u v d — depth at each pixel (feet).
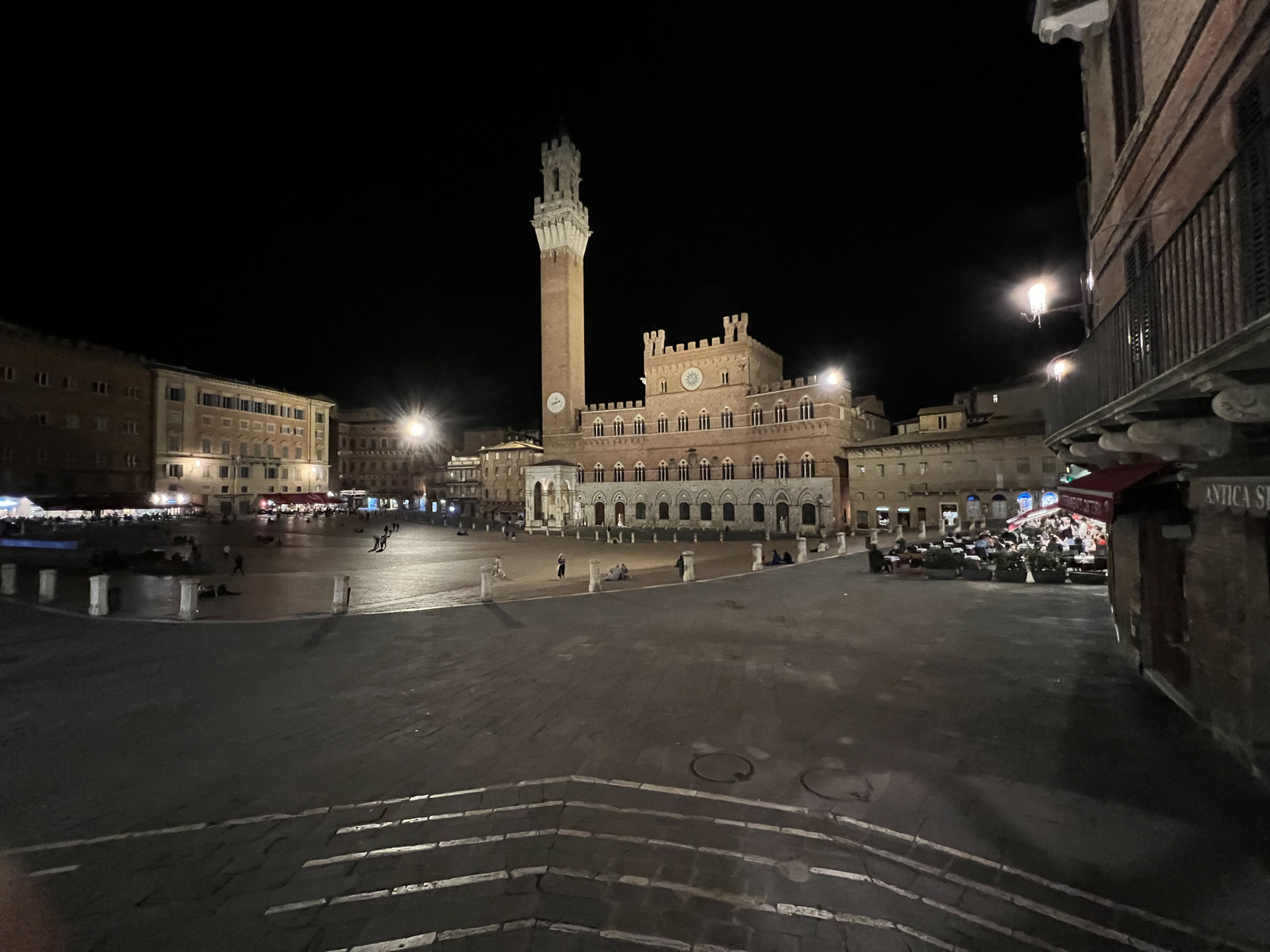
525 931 15.16
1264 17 18.47
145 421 257.55
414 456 424.46
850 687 33.83
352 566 114.52
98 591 57.26
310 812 21.16
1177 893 15.96
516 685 35.42
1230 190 17.48
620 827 19.89
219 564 111.65
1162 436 23.24
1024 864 17.43
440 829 19.97
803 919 15.49
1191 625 27.45
